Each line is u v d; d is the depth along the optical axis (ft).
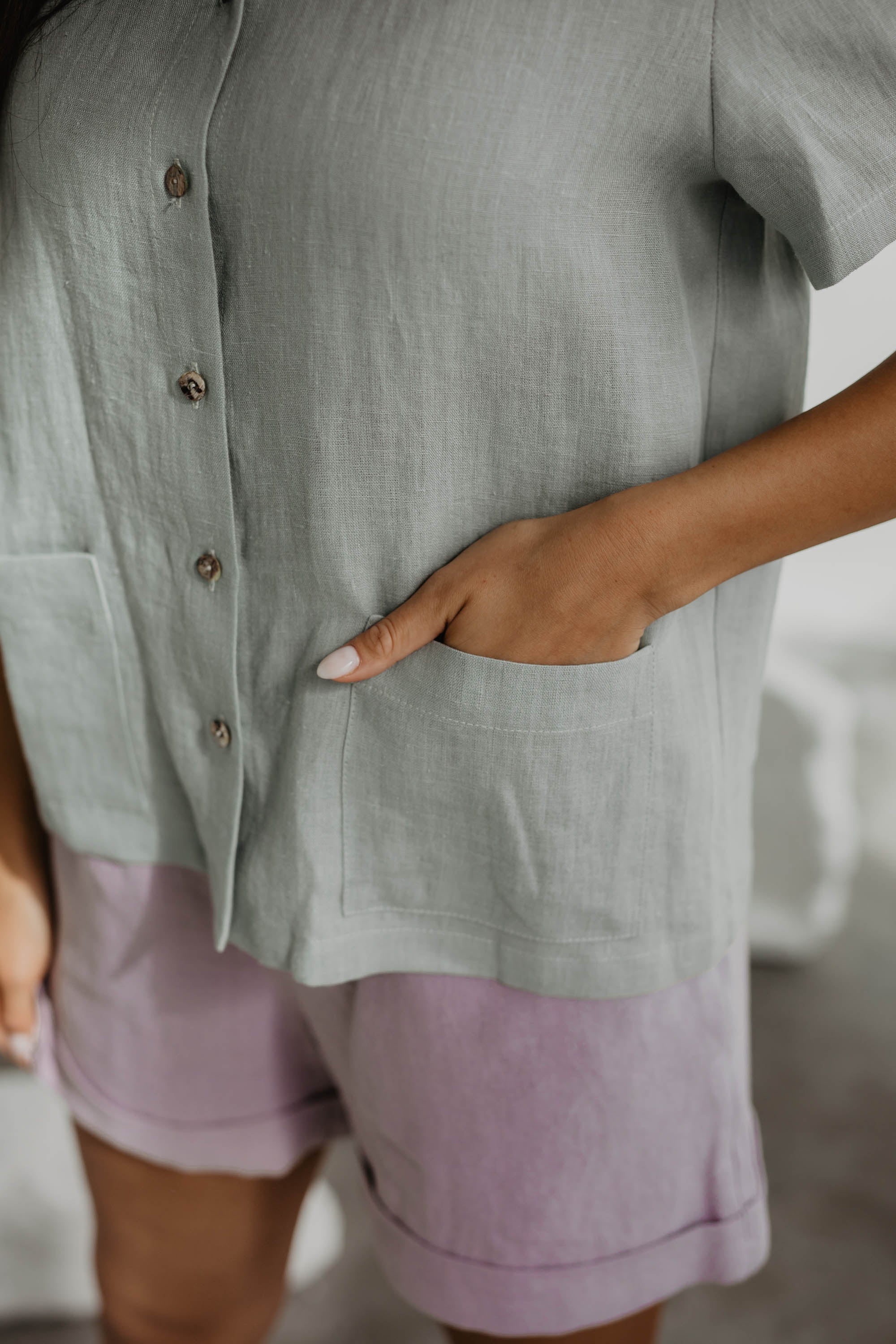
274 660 2.43
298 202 2.07
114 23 2.22
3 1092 4.88
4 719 3.13
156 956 2.98
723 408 2.43
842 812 6.73
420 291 2.08
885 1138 5.72
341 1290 5.00
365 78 2.01
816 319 8.82
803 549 2.19
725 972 2.68
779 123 1.96
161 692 2.62
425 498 2.23
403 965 2.57
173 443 2.36
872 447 2.06
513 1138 2.61
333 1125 3.27
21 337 2.47
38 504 2.61
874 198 2.00
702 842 2.47
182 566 2.46
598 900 2.42
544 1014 2.52
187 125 2.13
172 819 2.83
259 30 2.09
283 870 2.54
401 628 2.24
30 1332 4.75
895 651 10.16
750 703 2.71
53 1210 4.65
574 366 2.12
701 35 1.94
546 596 2.19
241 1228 3.33
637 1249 2.72
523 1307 2.73
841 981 6.80
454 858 2.44
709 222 2.22
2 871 3.22
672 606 2.22
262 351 2.20
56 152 2.27
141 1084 3.11
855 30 1.92
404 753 2.36
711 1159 2.72
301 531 2.29
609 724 2.27
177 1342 3.51
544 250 2.03
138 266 2.26
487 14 1.97
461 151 1.99
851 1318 4.83
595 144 2.00
